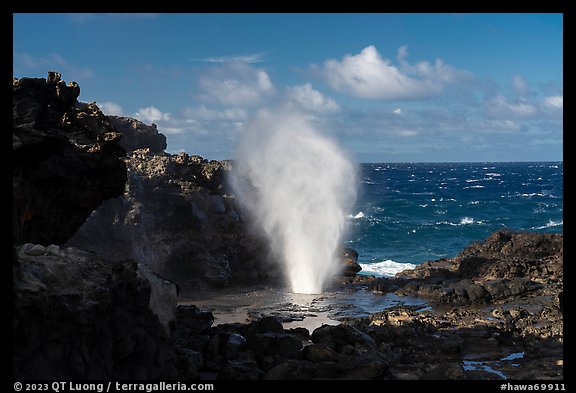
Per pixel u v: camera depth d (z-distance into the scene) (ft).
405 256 184.96
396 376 50.98
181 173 127.95
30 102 51.78
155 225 112.88
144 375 44.88
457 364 55.06
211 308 91.50
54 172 52.47
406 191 428.97
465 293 91.81
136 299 46.06
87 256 46.93
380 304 94.53
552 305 79.61
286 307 92.27
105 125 61.82
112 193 60.75
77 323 39.65
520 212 284.00
